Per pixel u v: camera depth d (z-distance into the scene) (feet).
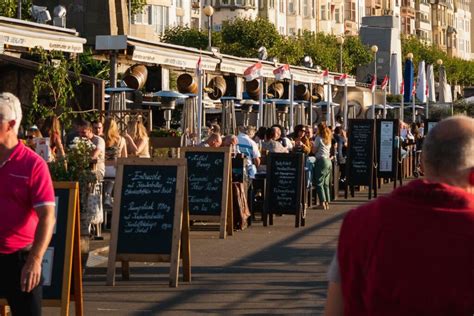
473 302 17.47
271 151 92.17
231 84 147.33
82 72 112.47
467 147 18.25
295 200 82.12
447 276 17.51
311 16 407.44
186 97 127.34
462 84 461.37
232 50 266.98
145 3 246.68
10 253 29.76
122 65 128.36
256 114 174.40
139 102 122.31
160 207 51.29
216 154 73.56
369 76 334.03
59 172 52.13
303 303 46.80
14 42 80.48
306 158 98.43
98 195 57.41
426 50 431.84
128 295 48.57
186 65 112.47
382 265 17.75
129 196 51.67
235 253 64.18
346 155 116.37
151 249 51.13
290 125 146.20
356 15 455.63
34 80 82.84
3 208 29.53
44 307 41.88
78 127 66.39
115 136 75.20
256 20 272.31
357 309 18.15
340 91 218.79
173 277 50.90
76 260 38.42
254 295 48.75
